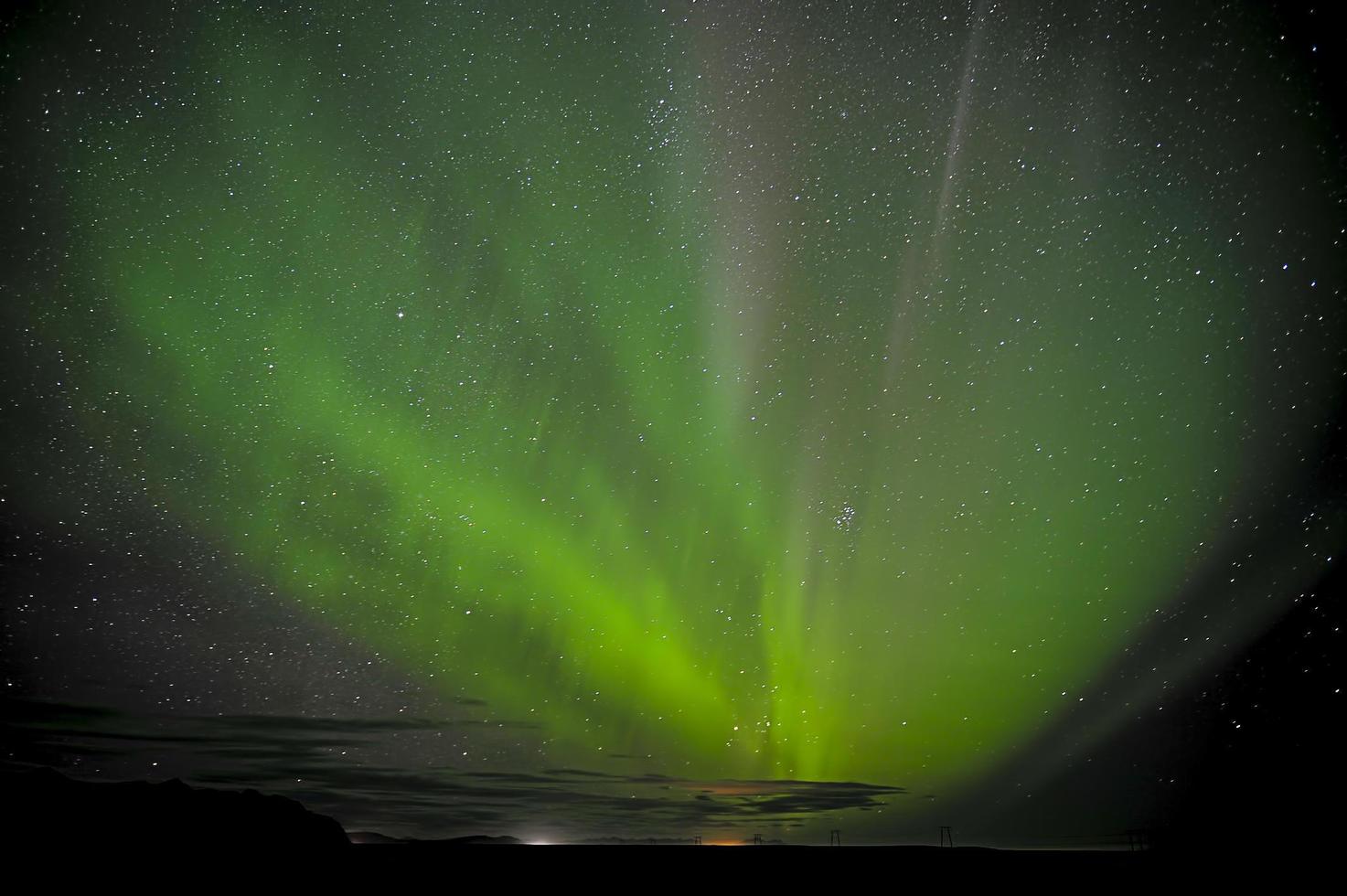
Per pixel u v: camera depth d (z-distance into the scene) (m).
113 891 6.84
